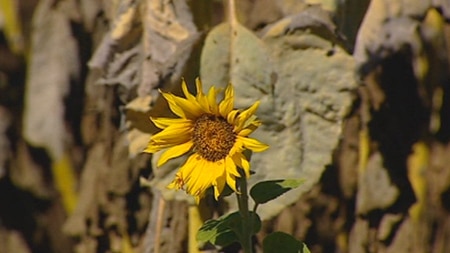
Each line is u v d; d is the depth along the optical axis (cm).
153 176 251
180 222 252
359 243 257
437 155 258
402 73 254
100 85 255
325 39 245
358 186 256
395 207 258
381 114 255
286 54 245
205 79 243
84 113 258
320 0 245
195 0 245
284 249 218
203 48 244
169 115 246
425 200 258
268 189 216
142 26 246
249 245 216
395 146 257
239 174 211
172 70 244
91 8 254
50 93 258
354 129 255
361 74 251
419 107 256
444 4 254
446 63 255
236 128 210
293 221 255
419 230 258
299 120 245
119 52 247
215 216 249
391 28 252
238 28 244
